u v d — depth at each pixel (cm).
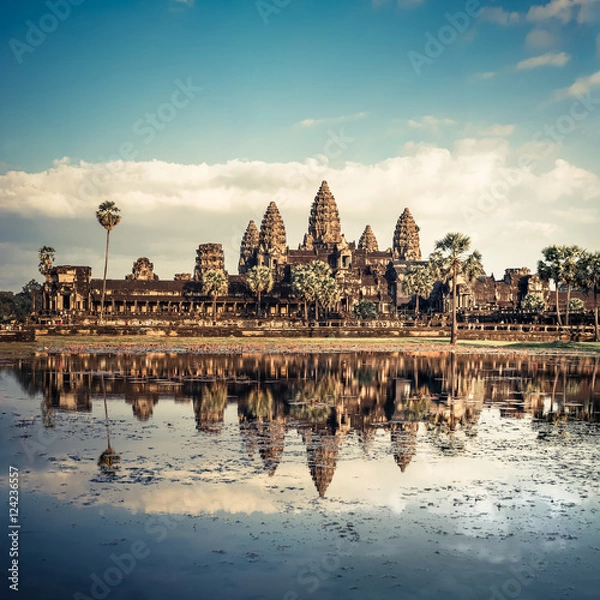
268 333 14412
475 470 3095
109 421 4219
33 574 1995
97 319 16138
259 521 2412
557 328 15000
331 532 2319
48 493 2692
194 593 1895
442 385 6322
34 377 6562
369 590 1919
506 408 4947
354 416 4500
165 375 6900
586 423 4338
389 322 16925
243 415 4494
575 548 2211
